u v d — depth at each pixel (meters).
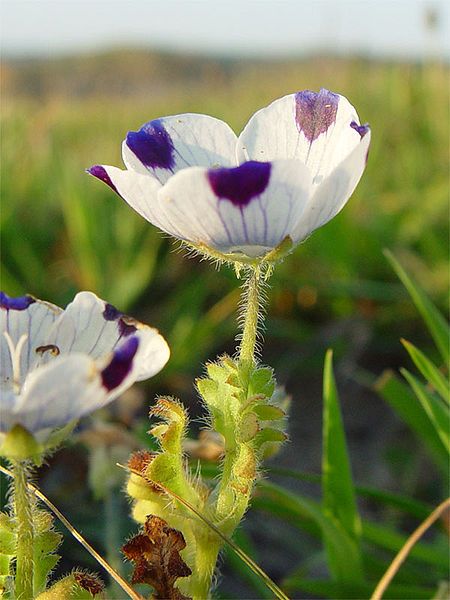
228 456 0.11
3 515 0.10
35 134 0.52
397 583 0.17
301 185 0.10
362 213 0.37
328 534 0.16
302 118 0.12
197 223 0.10
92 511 0.21
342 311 0.33
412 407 0.19
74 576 0.10
